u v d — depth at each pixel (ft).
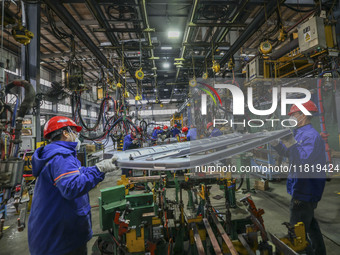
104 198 6.35
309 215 4.91
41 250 3.86
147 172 14.35
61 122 4.38
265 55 14.56
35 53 13.92
